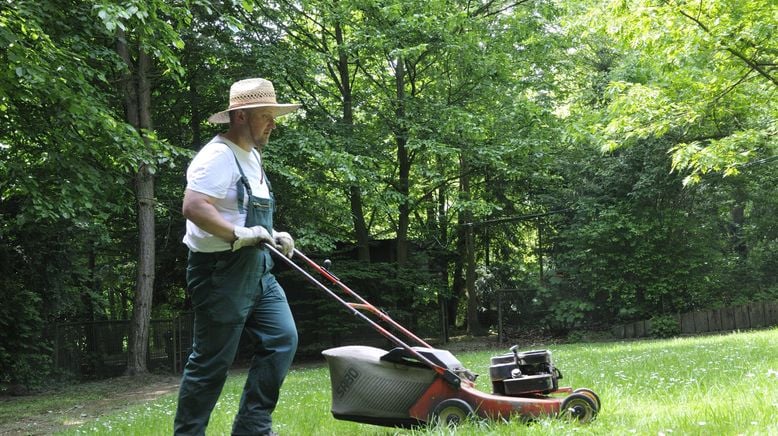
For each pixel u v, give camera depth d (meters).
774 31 11.29
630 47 13.21
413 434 4.00
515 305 24.14
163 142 13.09
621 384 6.50
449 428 3.91
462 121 19.47
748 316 21.22
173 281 22.83
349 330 21.02
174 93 19.08
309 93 20.55
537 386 4.40
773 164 20.67
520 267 25.61
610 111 13.76
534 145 20.22
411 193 22.62
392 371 4.29
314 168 19.42
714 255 21.28
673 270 21.09
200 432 3.67
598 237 21.17
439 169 23.28
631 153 21.00
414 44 20.30
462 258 26.36
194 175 3.58
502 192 24.06
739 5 11.45
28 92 10.22
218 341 3.61
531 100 22.55
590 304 21.98
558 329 23.22
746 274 22.12
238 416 3.81
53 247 15.70
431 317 23.42
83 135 11.64
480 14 22.39
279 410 6.44
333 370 4.37
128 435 5.95
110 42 15.50
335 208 20.38
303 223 19.91
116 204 16.39
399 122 20.22
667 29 11.83
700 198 21.62
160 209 18.59
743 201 22.02
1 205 14.51
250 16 19.03
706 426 3.74
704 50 12.08
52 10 11.53
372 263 22.09
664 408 4.64
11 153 12.06
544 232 24.47
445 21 19.61
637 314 21.83
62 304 16.36
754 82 13.14
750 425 3.63
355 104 21.28
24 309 14.64
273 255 3.91
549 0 21.28
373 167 19.95
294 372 15.53
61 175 11.66
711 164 12.53
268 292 3.88
